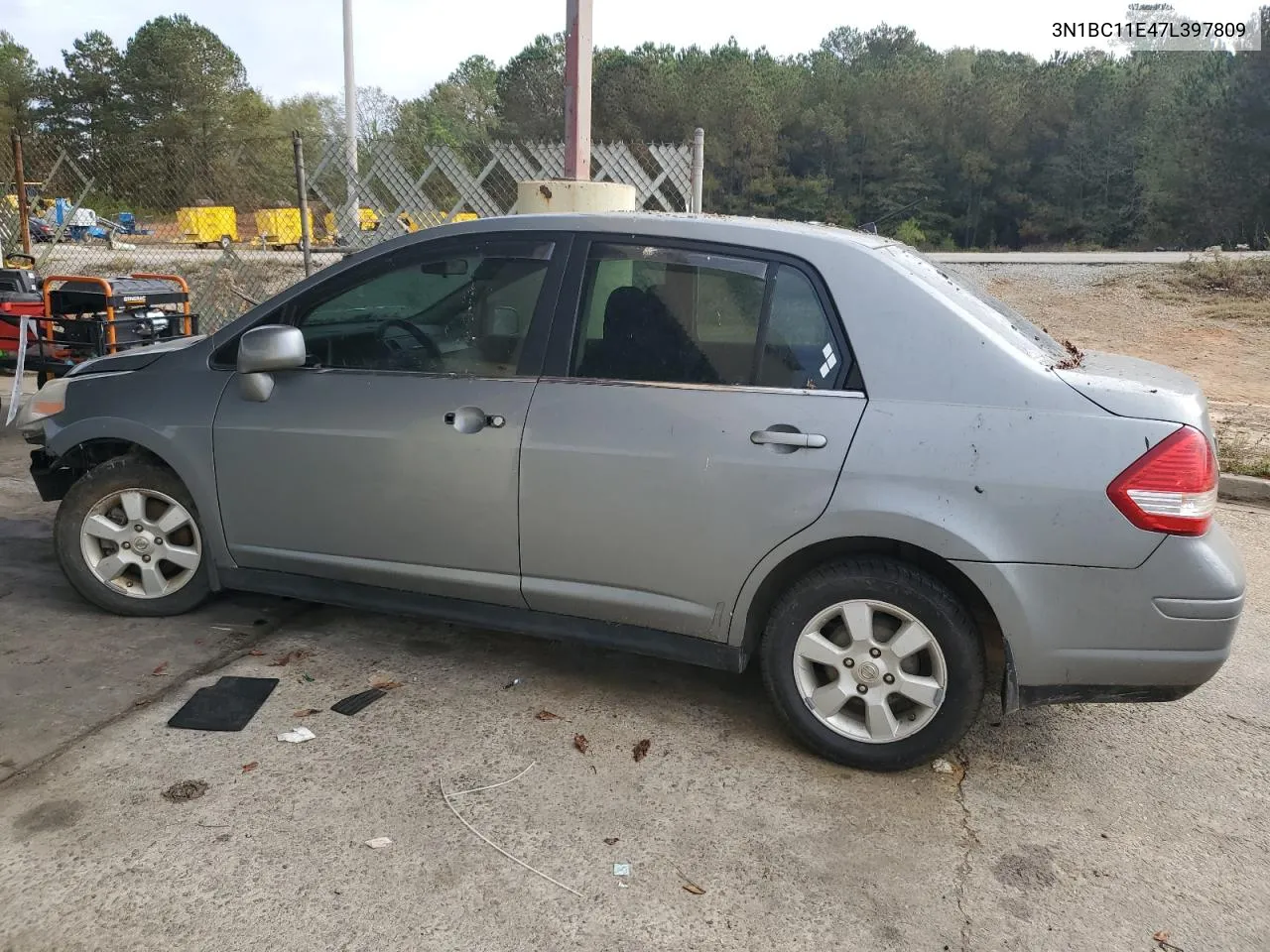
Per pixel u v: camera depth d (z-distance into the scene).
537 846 2.73
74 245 13.96
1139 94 62.06
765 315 3.18
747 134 61.34
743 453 3.11
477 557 3.52
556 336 3.40
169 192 15.54
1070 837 2.89
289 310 3.84
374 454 3.58
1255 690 3.94
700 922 2.46
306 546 3.82
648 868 2.66
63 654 3.85
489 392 3.44
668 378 3.26
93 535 4.16
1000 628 2.95
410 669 3.85
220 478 3.88
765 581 3.21
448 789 3.00
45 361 7.63
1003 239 66.38
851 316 3.09
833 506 3.02
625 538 3.29
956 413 2.95
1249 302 16.98
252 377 3.74
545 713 3.52
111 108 54.91
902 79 65.75
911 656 3.10
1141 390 2.91
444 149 8.88
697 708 3.62
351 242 9.41
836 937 2.42
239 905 2.44
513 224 3.55
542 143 8.62
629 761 3.22
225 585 4.06
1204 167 41.56
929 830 2.89
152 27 54.69
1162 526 2.79
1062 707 3.77
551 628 3.54
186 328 8.37
